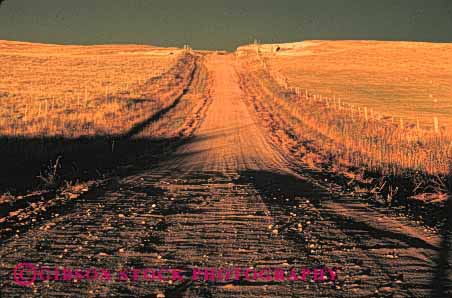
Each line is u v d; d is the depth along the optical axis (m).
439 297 4.88
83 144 21.27
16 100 39.25
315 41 157.75
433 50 110.69
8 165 15.03
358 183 14.22
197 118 39.31
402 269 5.85
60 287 5.28
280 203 10.80
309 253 6.62
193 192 12.42
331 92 57.66
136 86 56.25
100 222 8.73
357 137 24.94
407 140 22.61
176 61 92.50
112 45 158.38
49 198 11.22
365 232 7.91
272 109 45.34
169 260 6.33
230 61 102.88
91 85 55.41
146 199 11.32
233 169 17.58
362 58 103.12
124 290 5.20
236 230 8.09
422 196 11.60
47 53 120.00
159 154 22.73
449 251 6.64
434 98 53.66
